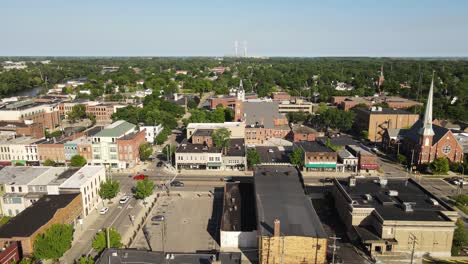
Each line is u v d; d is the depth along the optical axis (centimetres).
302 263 7812
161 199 12262
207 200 12181
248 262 8419
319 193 12444
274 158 15900
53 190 10812
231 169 15212
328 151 14962
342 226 9931
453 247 8712
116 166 15425
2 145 15375
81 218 10606
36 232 8362
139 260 7031
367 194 10050
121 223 10525
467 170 14688
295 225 8138
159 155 17162
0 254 7550
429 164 14850
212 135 15838
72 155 15350
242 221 9512
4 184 11056
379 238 8600
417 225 8512
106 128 16300
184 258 7169
